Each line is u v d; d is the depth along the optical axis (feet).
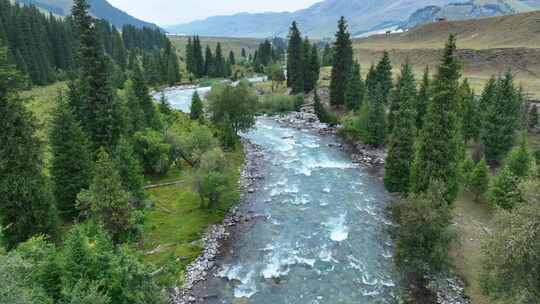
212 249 120.47
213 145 178.81
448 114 113.39
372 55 524.93
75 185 122.31
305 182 176.55
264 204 153.28
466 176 152.66
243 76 522.06
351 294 100.17
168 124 225.56
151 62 455.63
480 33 502.79
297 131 267.80
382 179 180.34
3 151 87.76
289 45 366.43
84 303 52.44
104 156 100.53
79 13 141.69
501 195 131.75
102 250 69.21
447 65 113.19
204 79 506.07
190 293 99.76
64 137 121.29
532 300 62.44
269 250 120.98
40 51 361.30
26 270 55.21
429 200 94.68
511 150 165.07
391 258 116.06
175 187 163.32
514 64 350.23
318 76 354.33
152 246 118.11
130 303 64.23
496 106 181.57
